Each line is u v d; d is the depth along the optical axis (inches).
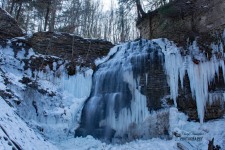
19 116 327.3
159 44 497.4
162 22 605.0
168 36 561.9
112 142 398.9
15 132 228.5
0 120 224.2
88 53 531.5
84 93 488.1
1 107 279.6
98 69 507.8
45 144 294.5
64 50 519.5
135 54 491.2
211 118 376.2
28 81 436.8
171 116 387.9
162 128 388.2
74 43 530.3
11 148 183.5
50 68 491.5
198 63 404.5
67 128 415.2
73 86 489.1
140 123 408.5
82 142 382.3
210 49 421.1
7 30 501.4
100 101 453.1
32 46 510.6
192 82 403.5
